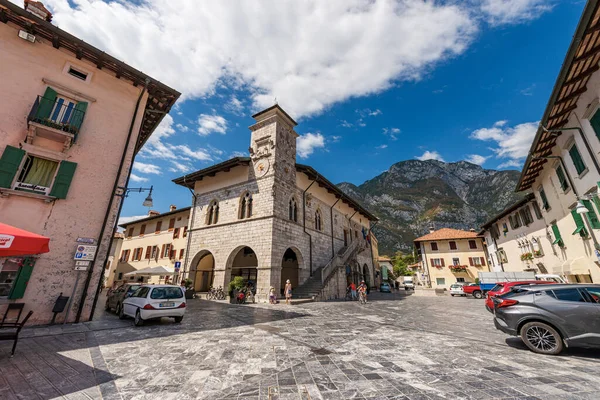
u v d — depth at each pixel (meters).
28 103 9.27
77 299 9.09
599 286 5.61
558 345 5.37
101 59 10.76
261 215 19.34
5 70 9.04
